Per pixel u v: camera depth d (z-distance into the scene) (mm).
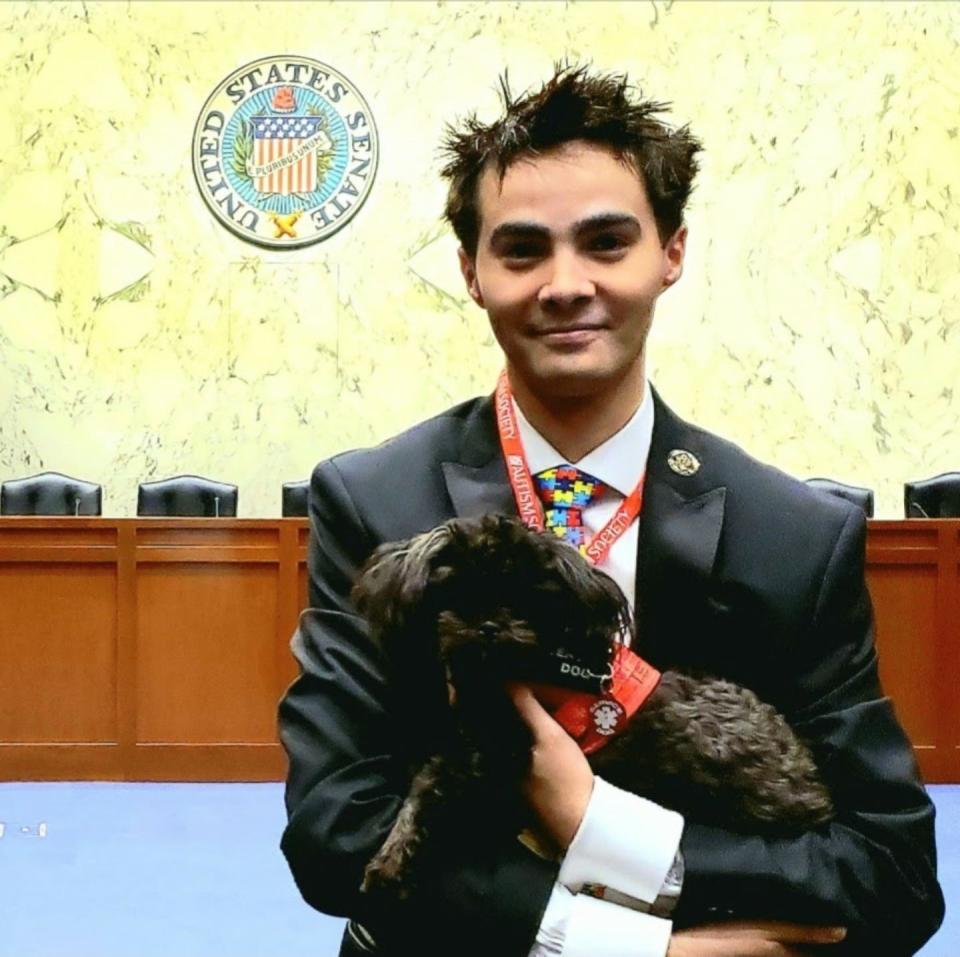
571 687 1514
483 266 1600
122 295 8656
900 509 8664
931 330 8664
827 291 8672
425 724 1606
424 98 8703
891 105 8664
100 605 5742
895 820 1562
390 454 1706
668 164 1595
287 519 5730
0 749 5742
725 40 8688
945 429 8664
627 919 1430
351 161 8672
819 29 8672
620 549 1654
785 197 8695
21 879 4434
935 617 5676
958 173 8656
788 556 1638
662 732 1553
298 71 8672
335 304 8695
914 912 1548
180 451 8672
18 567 5734
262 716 5746
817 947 1522
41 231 8641
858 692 1637
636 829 1458
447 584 1501
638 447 1681
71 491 7594
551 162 1543
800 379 8680
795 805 1525
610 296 1551
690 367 8703
